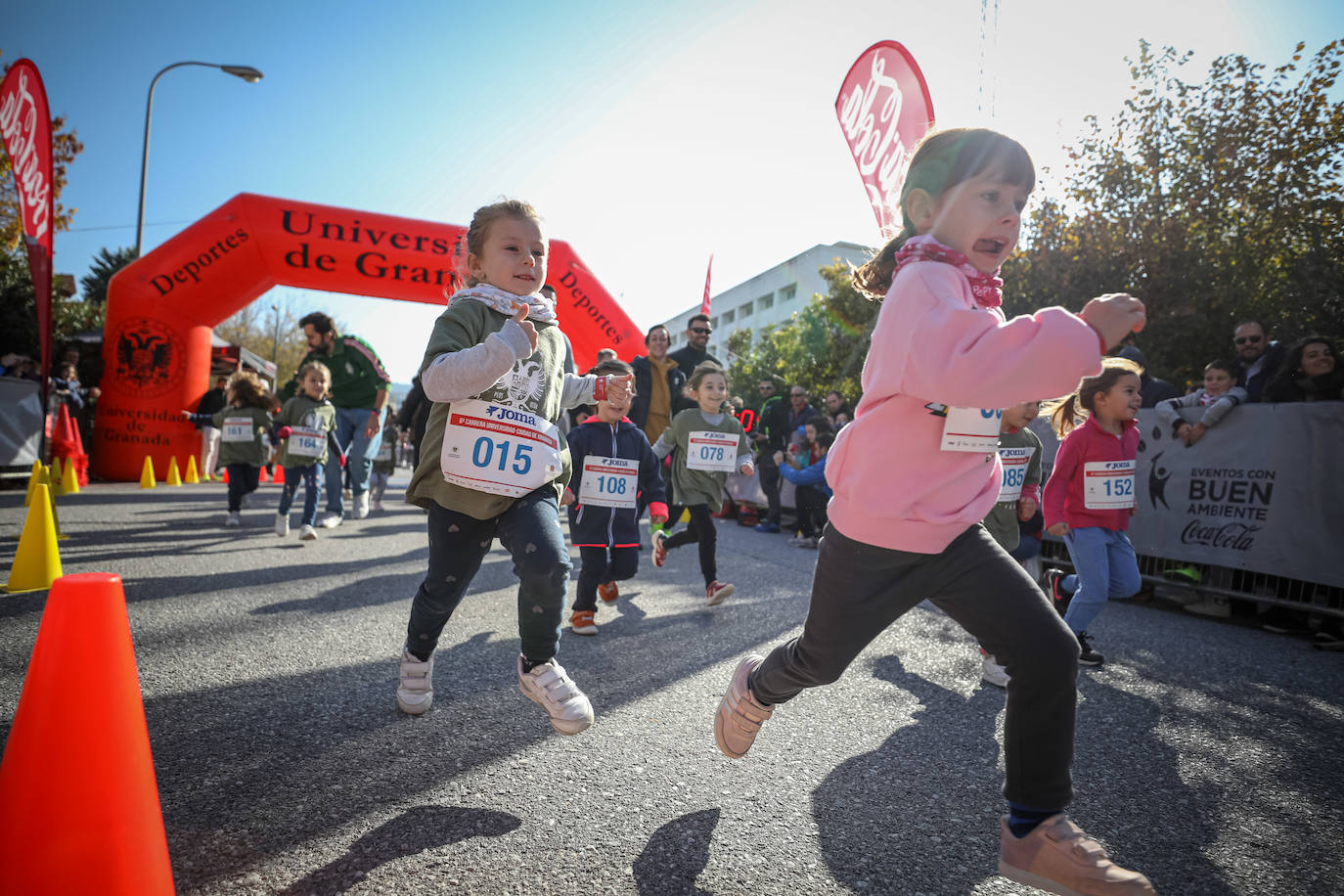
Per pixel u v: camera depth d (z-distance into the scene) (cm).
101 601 147
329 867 173
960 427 163
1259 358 579
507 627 404
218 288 1183
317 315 832
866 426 168
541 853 183
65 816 138
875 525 167
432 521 243
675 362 719
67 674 142
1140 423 590
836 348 1867
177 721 260
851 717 290
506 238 238
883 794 224
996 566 167
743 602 498
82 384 1537
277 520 718
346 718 268
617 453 427
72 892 137
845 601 174
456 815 201
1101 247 970
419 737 253
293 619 401
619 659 359
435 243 1190
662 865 180
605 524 416
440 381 208
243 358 1933
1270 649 438
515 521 228
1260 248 866
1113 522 367
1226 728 295
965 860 188
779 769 239
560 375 250
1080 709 312
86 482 1183
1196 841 205
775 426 992
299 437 680
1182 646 433
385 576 525
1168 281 913
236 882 166
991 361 139
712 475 491
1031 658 160
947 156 168
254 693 290
